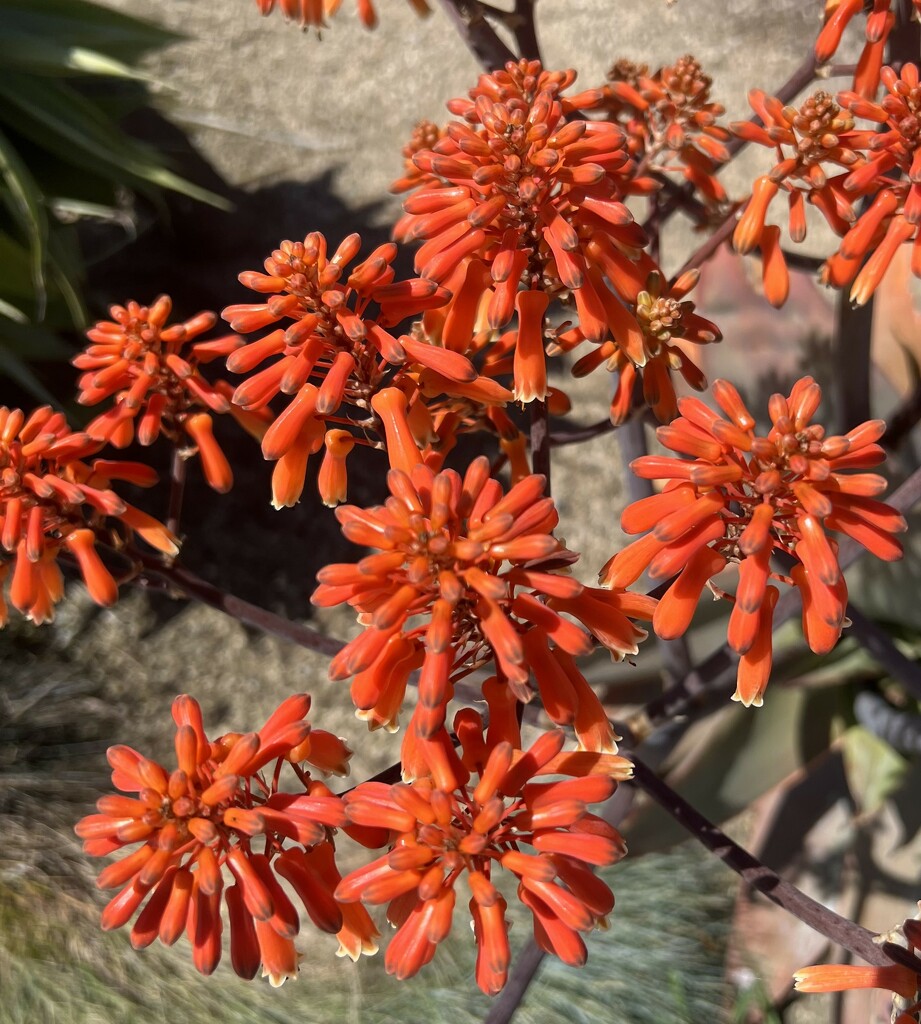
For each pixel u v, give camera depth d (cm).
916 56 45
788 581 34
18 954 88
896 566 61
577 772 32
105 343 40
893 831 71
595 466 108
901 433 53
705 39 140
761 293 60
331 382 34
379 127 143
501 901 29
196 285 129
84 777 102
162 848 31
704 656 65
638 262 39
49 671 108
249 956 32
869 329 49
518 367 36
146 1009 85
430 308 36
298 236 132
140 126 143
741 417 33
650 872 89
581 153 35
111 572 40
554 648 33
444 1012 83
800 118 39
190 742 32
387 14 155
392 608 30
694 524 33
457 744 36
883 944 35
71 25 104
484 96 37
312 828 31
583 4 148
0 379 116
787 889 38
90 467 39
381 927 90
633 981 82
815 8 138
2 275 102
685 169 48
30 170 113
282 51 154
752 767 67
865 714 64
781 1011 79
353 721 102
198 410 42
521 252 35
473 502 31
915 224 37
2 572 39
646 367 40
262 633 108
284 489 35
